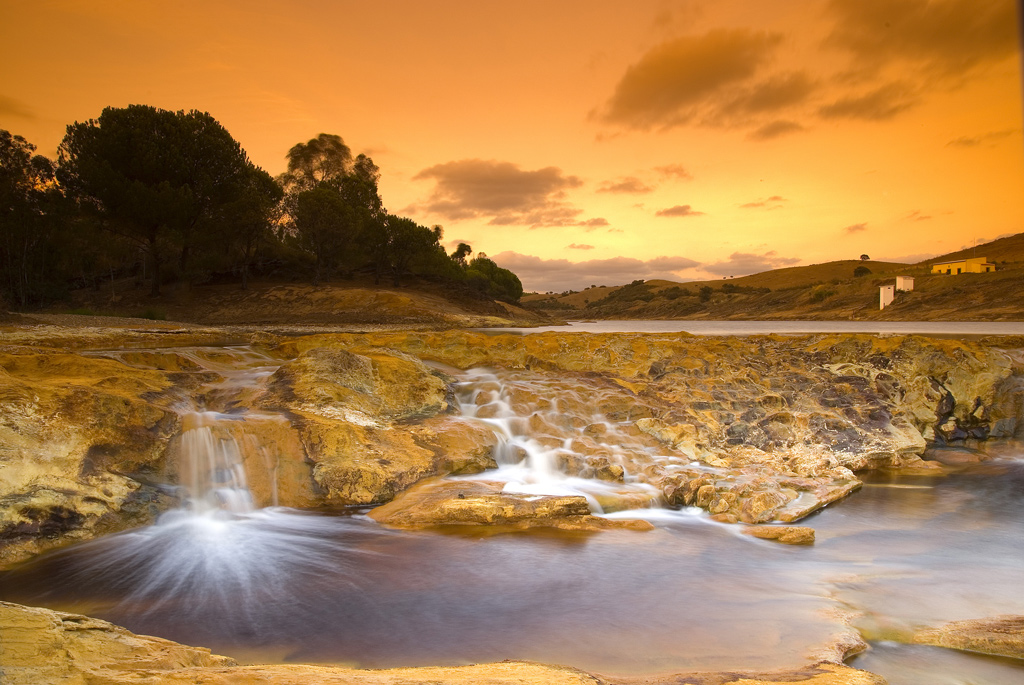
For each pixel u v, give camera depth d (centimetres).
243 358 1388
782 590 627
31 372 924
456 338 1527
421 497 869
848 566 699
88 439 786
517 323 7750
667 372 1477
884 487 1036
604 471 987
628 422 1180
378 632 530
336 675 347
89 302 5119
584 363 1530
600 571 673
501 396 1232
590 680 380
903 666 476
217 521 823
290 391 1041
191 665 383
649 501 909
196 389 1061
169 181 5216
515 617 559
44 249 4478
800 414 1245
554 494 878
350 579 645
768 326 9194
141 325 3300
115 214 5078
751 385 1386
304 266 7481
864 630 538
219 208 5653
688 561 707
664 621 552
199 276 6397
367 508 871
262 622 548
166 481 839
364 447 935
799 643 505
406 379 1160
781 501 891
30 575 658
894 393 1387
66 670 323
